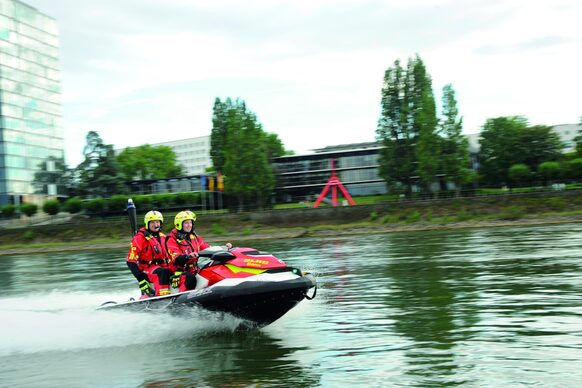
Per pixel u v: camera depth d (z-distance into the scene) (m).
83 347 8.52
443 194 79.62
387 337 8.17
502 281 13.34
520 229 42.84
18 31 92.19
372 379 6.20
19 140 89.75
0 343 8.89
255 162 82.00
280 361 7.16
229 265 9.01
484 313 9.52
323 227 65.12
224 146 86.31
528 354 6.79
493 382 5.84
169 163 136.12
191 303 8.57
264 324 9.14
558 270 14.76
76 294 15.70
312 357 7.27
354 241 41.22
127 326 9.19
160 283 9.39
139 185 98.44
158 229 9.73
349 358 7.12
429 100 75.12
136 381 6.65
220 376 6.63
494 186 89.50
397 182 82.56
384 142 81.00
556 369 6.13
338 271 18.45
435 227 58.66
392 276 15.95
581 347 6.96
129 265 9.53
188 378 6.61
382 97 81.75
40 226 74.38
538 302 10.24
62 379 6.96
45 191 93.56
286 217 71.25
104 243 65.81
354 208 69.50
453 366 6.48
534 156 85.38
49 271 28.08
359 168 97.31
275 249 36.47
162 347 8.33
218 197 92.25
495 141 87.75
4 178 86.38
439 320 9.19
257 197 88.50
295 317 10.26
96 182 93.81
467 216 62.31
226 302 8.41
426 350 7.29
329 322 9.59
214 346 8.22
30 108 93.12
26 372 7.40
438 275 15.44
